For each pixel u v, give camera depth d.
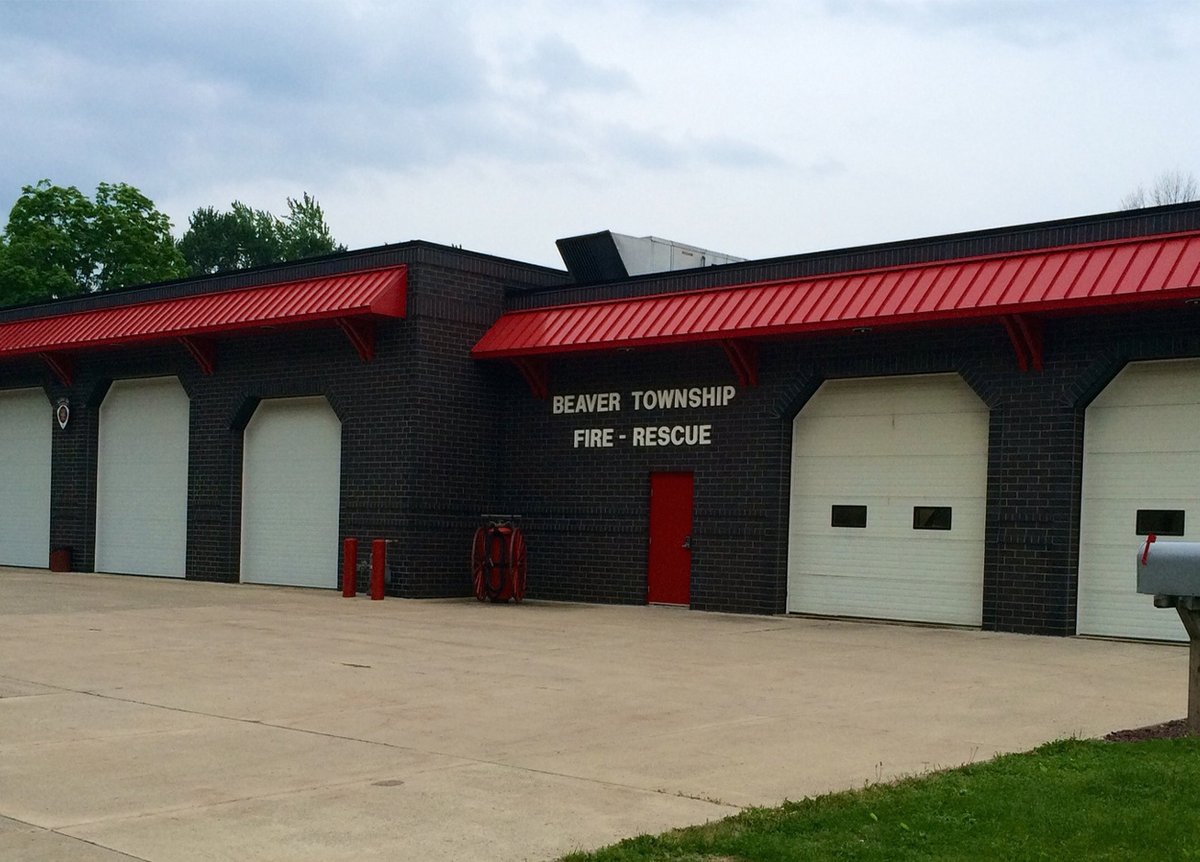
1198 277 17.17
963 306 19.22
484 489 26.17
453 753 9.90
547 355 25.47
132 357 30.66
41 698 12.31
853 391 22.02
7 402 34.19
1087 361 19.03
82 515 31.56
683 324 22.73
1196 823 7.37
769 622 21.08
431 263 25.25
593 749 10.08
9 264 57.19
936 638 18.72
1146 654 16.83
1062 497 19.20
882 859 6.77
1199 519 18.30
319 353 26.72
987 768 8.93
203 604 22.61
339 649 16.41
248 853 7.11
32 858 6.98
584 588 25.09
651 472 24.31
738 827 7.43
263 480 28.19
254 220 85.88
